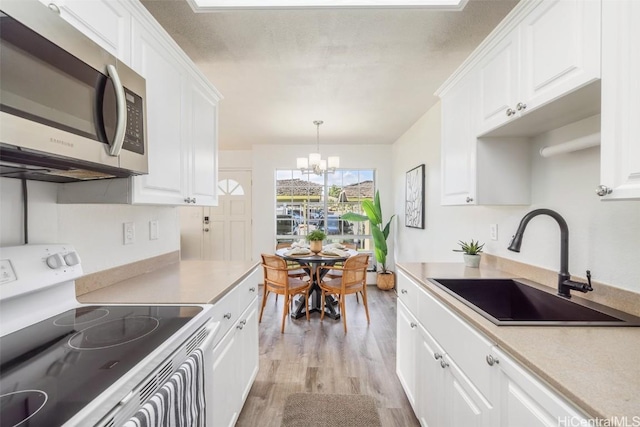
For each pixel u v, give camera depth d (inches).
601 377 26.4
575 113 47.3
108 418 24.0
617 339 34.2
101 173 42.0
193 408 35.1
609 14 32.9
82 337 34.8
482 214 84.6
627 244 44.2
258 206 189.3
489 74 57.0
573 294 52.9
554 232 58.1
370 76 91.8
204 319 42.4
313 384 81.5
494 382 35.8
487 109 57.7
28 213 43.5
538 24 44.2
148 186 49.7
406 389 72.9
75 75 32.7
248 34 69.4
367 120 138.0
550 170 58.4
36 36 28.6
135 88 42.7
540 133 59.9
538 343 33.1
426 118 127.0
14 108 26.6
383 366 91.0
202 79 69.9
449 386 48.3
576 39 37.4
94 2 39.7
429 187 124.8
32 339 34.4
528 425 29.5
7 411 22.0
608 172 32.5
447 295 51.8
